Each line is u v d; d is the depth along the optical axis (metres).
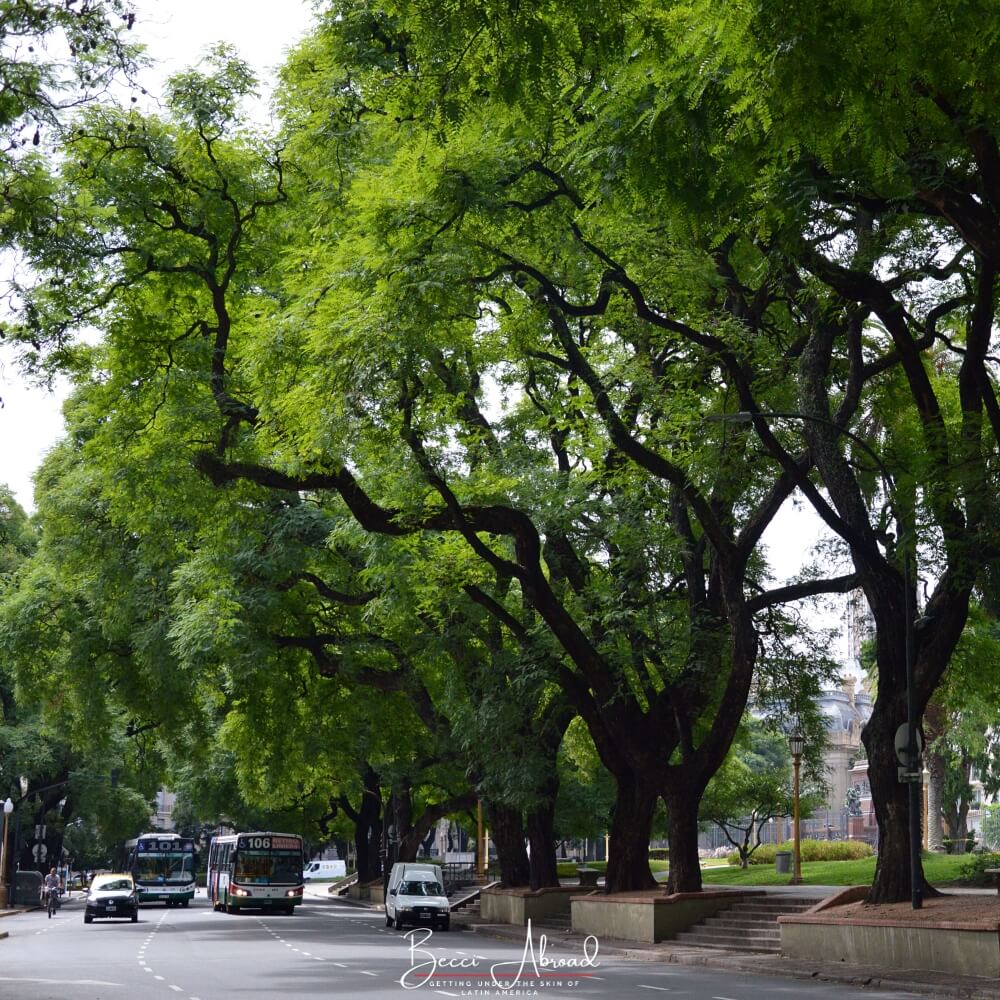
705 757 34.81
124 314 32.16
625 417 33.00
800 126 13.89
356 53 28.91
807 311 29.00
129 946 36.72
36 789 80.56
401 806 69.31
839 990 22.00
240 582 44.97
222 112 31.08
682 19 13.94
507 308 30.95
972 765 77.38
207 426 32.97
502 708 40.97
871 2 12.59
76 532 46.91
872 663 50.31
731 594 32.84
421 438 31.58
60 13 15.16
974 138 16.94
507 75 13.52
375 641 47.66
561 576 39.06
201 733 53.97
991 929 22.31
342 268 26.00
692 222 16.97
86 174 30.33
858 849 66.56
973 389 26.44
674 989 22.22
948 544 24.86
